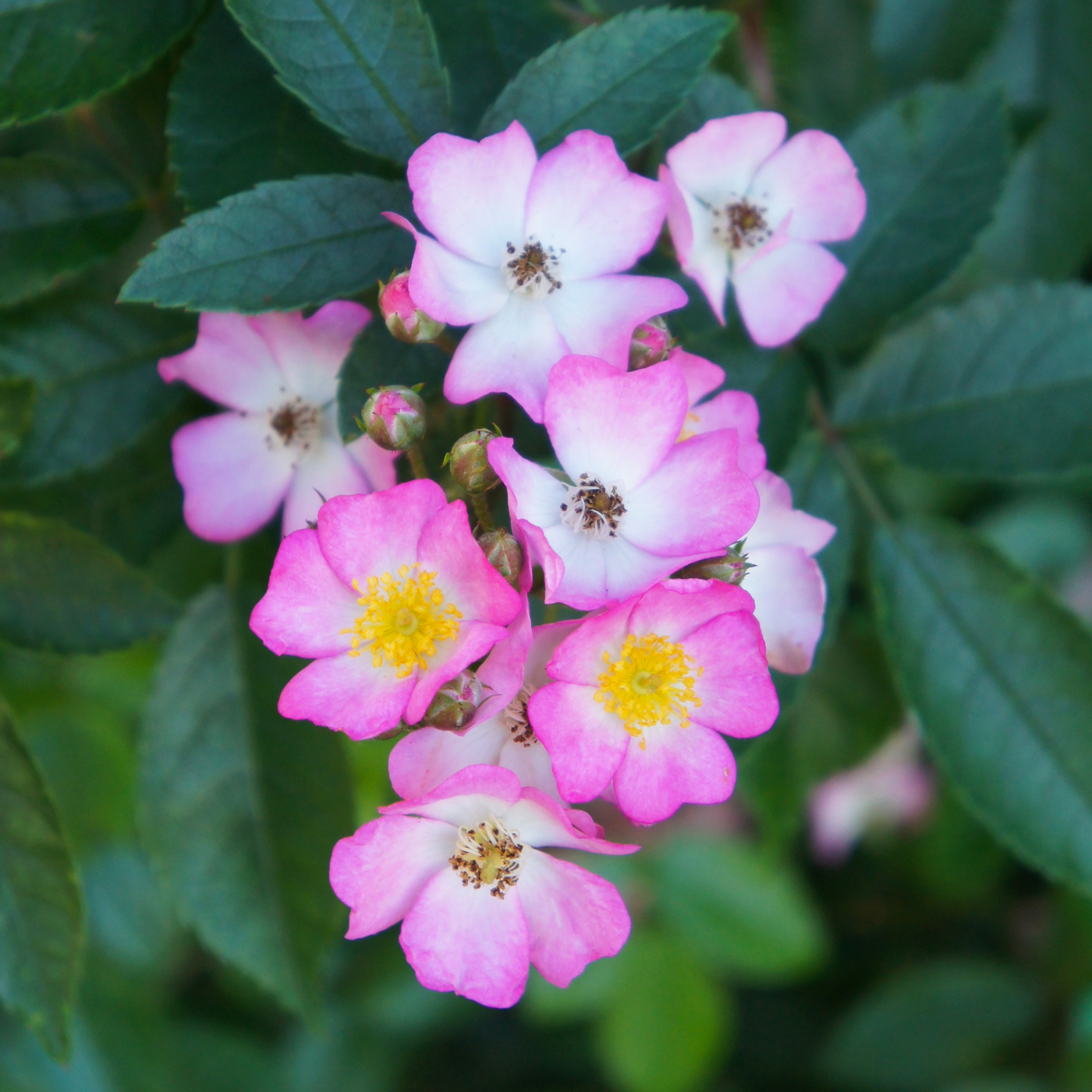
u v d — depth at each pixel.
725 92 0.63
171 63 0.63
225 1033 0.81
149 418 0.64
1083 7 0.70
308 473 0.62
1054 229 0.71
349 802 0.64
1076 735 0.65
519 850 0.59
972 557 0.65
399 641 0.59
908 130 0.64
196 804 0.64
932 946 0.90
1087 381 0.65
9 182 0.63
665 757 0.59
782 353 0.64
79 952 0.63
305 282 0.60
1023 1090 0.78
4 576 0.63
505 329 0.60
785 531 0.61
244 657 0.64
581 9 0.64
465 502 0.60
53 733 0.72
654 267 0.63
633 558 0.60
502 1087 0.92
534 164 0.60
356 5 0.60
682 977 0.75
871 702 0.70
